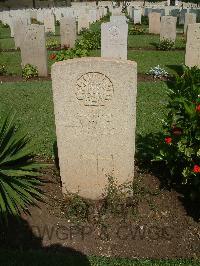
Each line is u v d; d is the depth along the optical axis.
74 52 11.55
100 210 4.46
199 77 6.95
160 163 5.38
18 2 39.22
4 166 4.46
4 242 4.07
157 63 12.35
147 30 21.42
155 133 6.50
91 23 24.47
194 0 35.88
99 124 4.21
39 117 7.47
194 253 3.88
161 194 4.73
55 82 4.04
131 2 40.59
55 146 6.11
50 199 4.68
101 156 4.41
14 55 13.98
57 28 23.16
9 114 4.94
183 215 4.40
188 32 10.09
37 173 4.57
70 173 4.56
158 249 3.95
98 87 4.02
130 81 3.95
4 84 9.95
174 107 4.56
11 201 4.27
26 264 3.75
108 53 10.94
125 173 4.50
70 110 4.17
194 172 4.14
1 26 24.66
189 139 4.12
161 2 40.69
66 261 3.79
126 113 4.12
